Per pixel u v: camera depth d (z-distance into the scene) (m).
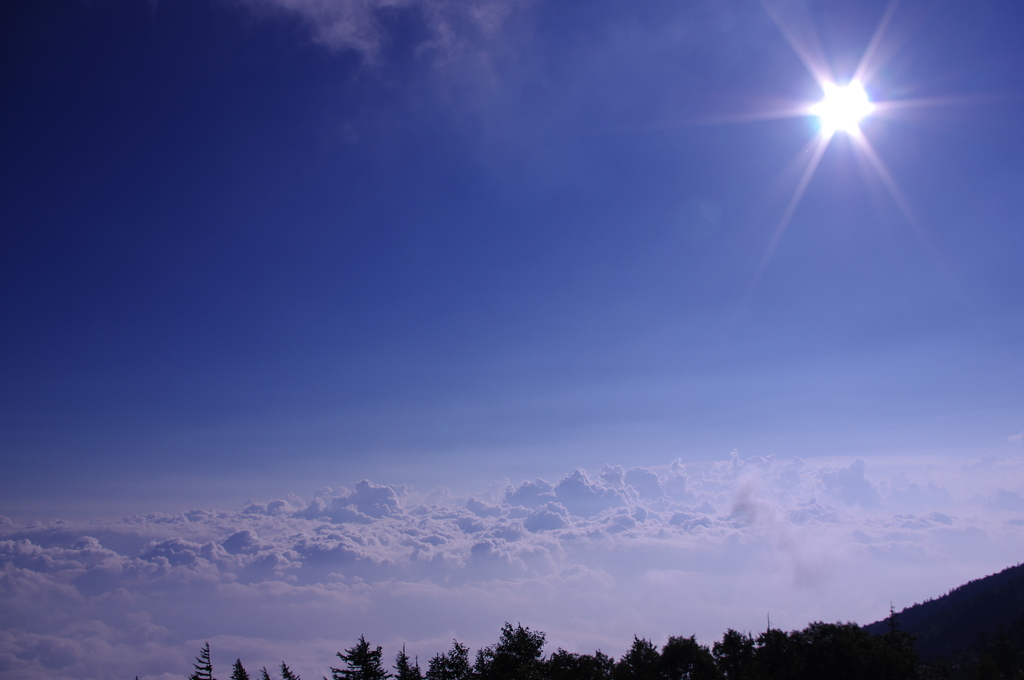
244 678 77.50
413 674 78.75
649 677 73.12
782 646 71.19
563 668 76.94
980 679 83.69
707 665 72.06
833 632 65.19
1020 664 86.31
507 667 76.50
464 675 78.00
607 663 79.81
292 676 79.88
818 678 62.31
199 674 74.62
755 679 66.44
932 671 75.50
